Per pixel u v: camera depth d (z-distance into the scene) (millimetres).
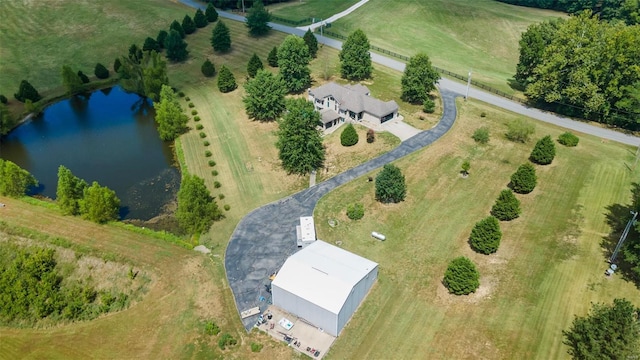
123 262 62375
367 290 56969
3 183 73625
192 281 59812
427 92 100000
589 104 88438
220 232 67875
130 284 60156
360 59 107562
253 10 132750
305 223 65500
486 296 55906
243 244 65438
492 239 59938
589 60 87812
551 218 67312
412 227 67062
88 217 69438
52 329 55938
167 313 56000
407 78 97500
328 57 123500
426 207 70688
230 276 60312
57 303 57781
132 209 74438
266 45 129625
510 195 65688
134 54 119812
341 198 73500
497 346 50031
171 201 76250
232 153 86625
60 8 143625
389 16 151125
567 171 77438
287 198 74375
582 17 92500
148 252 64000
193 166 83438
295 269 54719
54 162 87562
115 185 80375
